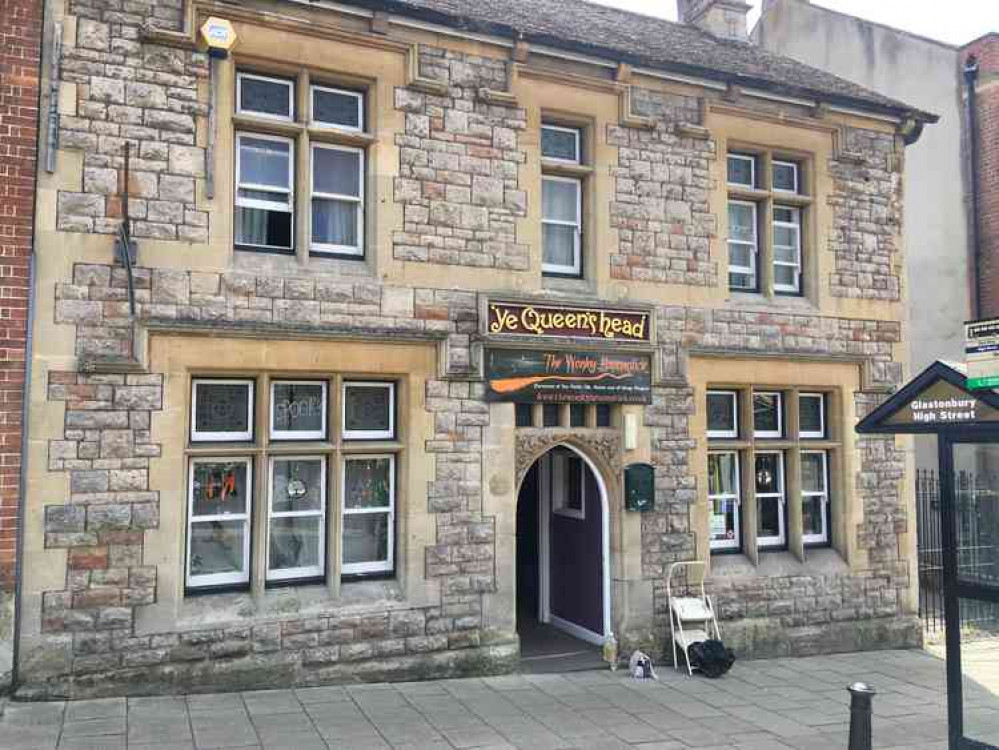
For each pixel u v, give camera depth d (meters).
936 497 13.80
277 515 8.35
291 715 7.20
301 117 8.51
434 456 8.76
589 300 9.53
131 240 7.59
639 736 7.27
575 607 10.48
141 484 7.51
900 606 11.12
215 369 7.93
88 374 7.38
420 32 8.92
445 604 8.69
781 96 10.83
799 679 9.34
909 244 16.59
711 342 10.24
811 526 11.12
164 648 7.49
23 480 7.09
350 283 8.47
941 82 16.25
